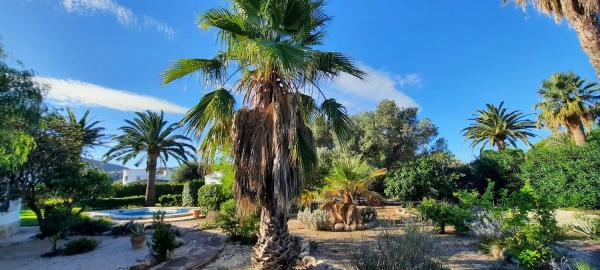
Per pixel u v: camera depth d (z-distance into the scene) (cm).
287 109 593
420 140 3011
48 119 705
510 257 686
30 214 1975
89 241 863
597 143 1498
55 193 995
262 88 629
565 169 1515
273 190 588
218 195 1591
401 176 1662
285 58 504
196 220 1518
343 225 1115
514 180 1834
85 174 1054
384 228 609
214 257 765
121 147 2511
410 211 1245
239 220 915
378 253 512
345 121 715
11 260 773
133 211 2186
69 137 1002
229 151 655
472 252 768
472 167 2059
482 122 3092
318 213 1147
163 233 726
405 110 3009
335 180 1196
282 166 564
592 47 596
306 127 635
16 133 514
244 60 630
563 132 2381
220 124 673
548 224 669
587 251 684
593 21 600
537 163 1677
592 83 2211
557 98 2336
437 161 1777
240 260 745
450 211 1021
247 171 594
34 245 946
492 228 808
